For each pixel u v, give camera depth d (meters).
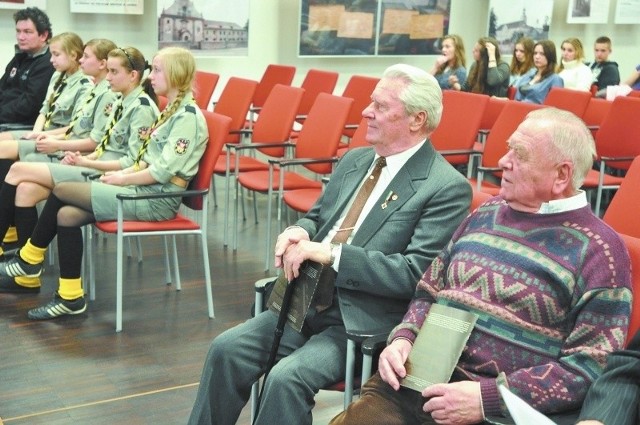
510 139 1.78
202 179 3.39
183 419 2.63
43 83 4.94
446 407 1.68
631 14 10.09
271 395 2.00
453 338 1.79
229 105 5.15
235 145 4.36
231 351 2.17
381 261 2.07
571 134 1.72
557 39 9.73
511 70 7.01
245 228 4.91
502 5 8.82
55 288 3.78
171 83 3.40
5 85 5.14
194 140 3.35
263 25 7.79
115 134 3.84
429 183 2.16
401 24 8.34
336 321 2.18
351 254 2.06
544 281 1.71
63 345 3.15
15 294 3.67
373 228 2.17
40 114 4.83
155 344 3.20
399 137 2.21
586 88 6.93
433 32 8.59
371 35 8.16
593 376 1.62
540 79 6.40
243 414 2.67
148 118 3.70
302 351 2.07
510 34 8.96
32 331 3.28
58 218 3.37
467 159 4.36
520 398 1.54
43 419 2.59
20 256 3.63
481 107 4.31
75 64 4.67
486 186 4.14
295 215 5.24
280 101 4.59
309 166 4.25
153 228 3.30
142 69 3.84
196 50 7.25
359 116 5.52
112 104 4.12
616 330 1.63
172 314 3.51
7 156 4.30
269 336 2.21
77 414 2.63
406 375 1.81
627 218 2.38
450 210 2.12
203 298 3.72
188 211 5.02
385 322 2.11
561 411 1.65
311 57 8.00
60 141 4.12
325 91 6.03
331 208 2.36
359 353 2.08
